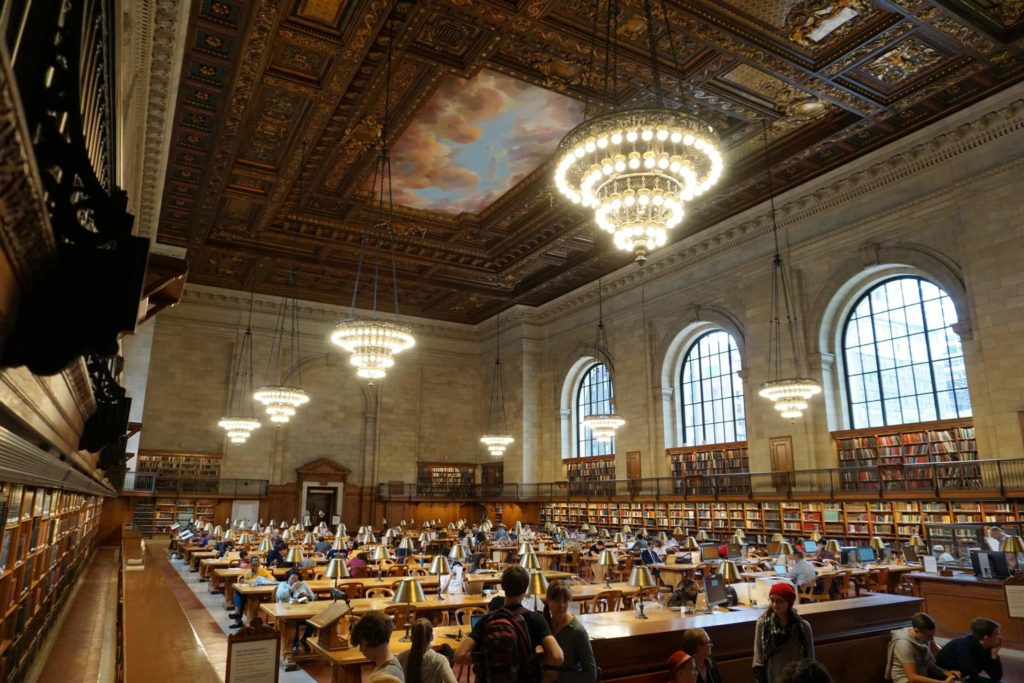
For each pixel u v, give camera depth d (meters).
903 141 14.92
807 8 10.91
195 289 25.11
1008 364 13.34
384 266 23.05
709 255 20.62
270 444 25.81
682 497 19.77
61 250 1.78
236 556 14.45
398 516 27.61
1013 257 13.45
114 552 16.64
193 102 12.85
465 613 8.48
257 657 3.50
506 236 20.67
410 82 12.77
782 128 14.55
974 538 11.71
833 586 11.33
